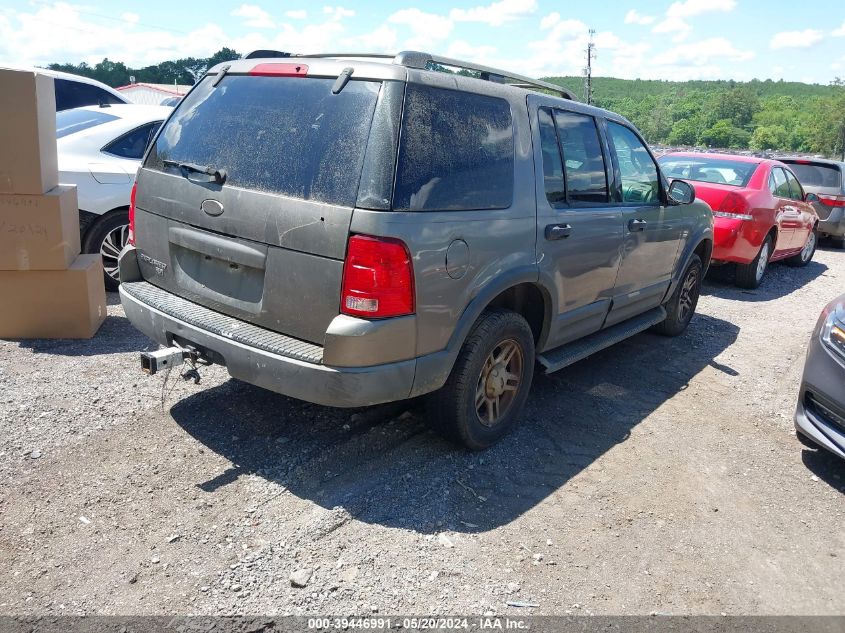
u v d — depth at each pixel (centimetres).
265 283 315
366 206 288
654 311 575
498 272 347
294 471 346
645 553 310
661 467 389
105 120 633
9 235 466
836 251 1355
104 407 395
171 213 354
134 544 284
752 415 474
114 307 582
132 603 253
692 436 433
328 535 300
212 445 364
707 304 792
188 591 261
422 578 279
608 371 537
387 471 354
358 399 297
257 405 413
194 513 307
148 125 645
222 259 331
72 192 502
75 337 501
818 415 398
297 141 315
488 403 378
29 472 326
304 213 299
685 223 562
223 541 290
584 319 449
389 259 289
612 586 286
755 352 620
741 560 311
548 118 399
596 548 310
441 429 364
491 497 342
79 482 322
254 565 278
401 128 301
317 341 305
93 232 596
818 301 857
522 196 365
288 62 341
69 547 279
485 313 359
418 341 310
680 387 516
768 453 418
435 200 310
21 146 455
